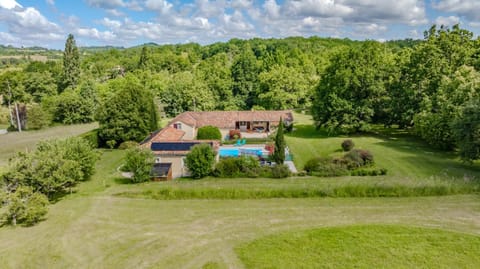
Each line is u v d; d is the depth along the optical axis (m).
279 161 33.50
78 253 16.69
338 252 16.25
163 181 29.59
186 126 47.16
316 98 51.69
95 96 67.31
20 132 56.62
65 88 84.31
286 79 68.69
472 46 45.66
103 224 19.95
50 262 15.92
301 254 16.19
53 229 19.42
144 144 34.59
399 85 46.25
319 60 99.19
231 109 75.19
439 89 39.31
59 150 26.81
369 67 47.16
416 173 29.20
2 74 94.00
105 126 44.88
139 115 46.22
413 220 19.55
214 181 28.70
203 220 20.28
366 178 28.22
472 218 19.58
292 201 23.02
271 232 18.53
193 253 16.52
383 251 16.23
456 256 15.66
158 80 84.12
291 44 137.12
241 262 15.62
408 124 45.97
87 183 29.22
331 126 46.78
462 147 28.97
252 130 55.44
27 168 23.25
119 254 16.53
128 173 32.69
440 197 22.84
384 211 20.94
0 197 20.30
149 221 20.27
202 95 71.81
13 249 17.17
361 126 46.31
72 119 64.31
